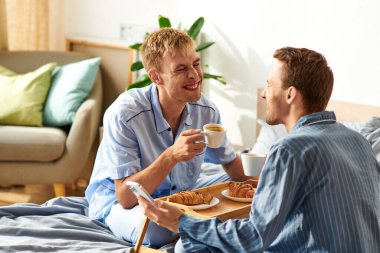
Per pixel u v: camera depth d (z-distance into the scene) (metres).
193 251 1.74
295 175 1.56
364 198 1.61
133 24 4.29
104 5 4.48
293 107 1.70
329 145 1.60
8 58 4.14
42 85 3.89
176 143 2.23
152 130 2.45
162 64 2.34
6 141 3.52
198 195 2.17
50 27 4.63
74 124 3.60
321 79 1.67
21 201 3.77
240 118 3.71
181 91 2.33
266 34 3.49
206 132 2.15
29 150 3.53
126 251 2.08
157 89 2.47
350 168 1.61
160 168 2.25
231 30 3.68
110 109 2.50
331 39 3.21
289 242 1.65
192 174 2.58
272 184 1.58
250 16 3.56
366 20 3.05
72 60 4.16
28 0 4.43
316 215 1.58
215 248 1.71
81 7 4.59
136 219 2.26
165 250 2.18
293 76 1.68
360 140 1.72
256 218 1.59
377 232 1.63
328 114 1.69
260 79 3.55
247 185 2.32
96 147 3.94
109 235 2.33
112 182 2.50
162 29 2.41
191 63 2.33
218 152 2.63
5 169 3.58
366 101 3.10
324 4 3.21
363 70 3.10
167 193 2.54
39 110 3.83
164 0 4.19
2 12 4.25
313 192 1.58
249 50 3.59
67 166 3.59
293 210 1.62
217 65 3.80
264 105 3.48
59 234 2.26
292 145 1.59
